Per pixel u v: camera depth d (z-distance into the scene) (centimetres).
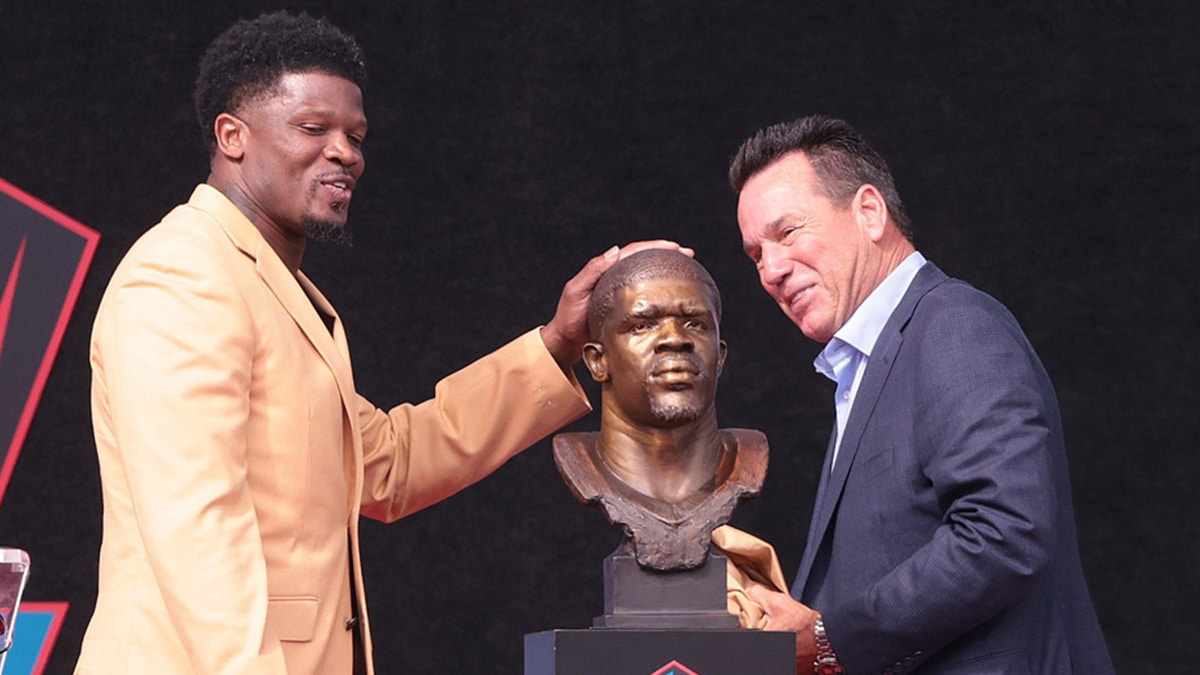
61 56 635
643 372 335
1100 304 644
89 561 615
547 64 656
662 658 310
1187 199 645
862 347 371
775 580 397
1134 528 634
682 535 330
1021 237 646
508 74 656
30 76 633
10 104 630
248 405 312
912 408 350
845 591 354
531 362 395
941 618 327
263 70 339
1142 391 639
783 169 378
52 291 620
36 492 614
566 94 655
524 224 650
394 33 655
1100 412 639
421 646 635
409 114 654
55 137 630
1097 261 645
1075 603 357
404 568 638
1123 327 643
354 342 643
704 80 655
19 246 620
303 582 317
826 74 654
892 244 377
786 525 644
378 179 650
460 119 654
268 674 287
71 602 613
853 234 373
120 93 635
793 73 654
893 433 353
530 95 655
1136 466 637
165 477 293
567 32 657
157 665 302
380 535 639
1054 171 649
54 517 615
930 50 654
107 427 319
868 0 656
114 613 309
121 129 633
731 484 340
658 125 654
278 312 329
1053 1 654
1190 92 647
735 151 651
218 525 293
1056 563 354
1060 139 649
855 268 372
